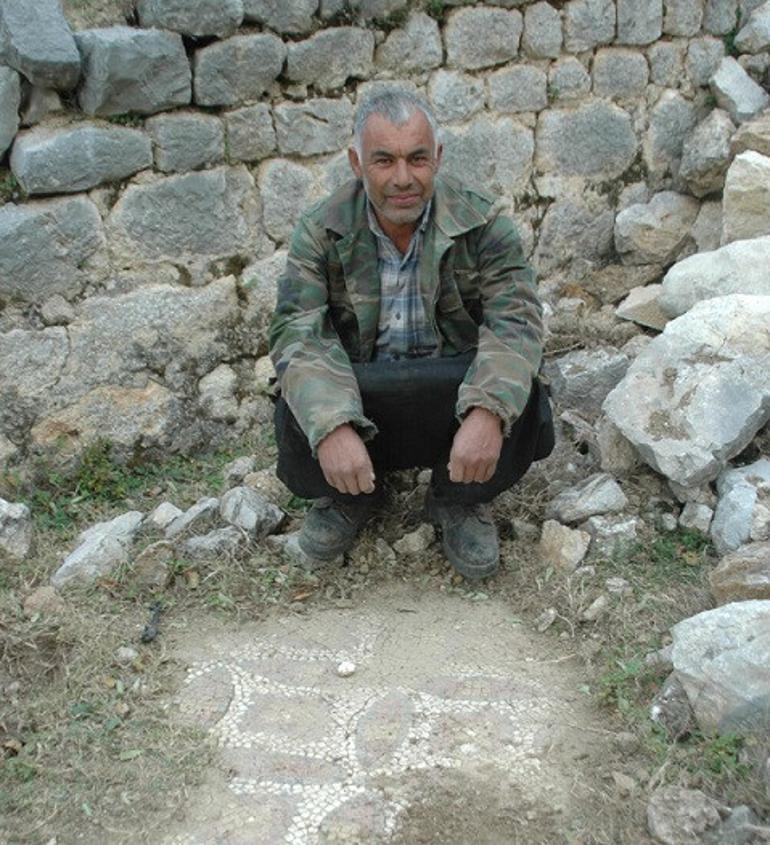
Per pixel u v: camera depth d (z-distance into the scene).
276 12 3.17
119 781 2.17
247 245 3.33
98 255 3.09
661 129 4.02
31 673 2.47
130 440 3.24
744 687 2.13
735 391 2.84
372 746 2.28
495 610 2.73
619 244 4.00
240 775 2.21
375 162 2.36
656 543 2.82
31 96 2.95
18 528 2.85
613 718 2.34
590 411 3.35
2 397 3.03
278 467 2.73
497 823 2.07
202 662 2.55
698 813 2.00
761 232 3.54
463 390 2.43
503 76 3.66
